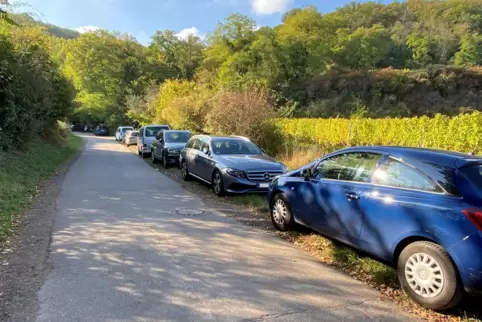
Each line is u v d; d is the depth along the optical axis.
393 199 4.02
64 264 4.49
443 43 78.50
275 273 4.38
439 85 64.38
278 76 60.56
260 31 58.22
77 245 5.20
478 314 3.48
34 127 16.64
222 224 6.53
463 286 3.32
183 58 72.00
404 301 3.76
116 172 13.44
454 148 17.39
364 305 3.64
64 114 23.72
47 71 19.20
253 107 16.52
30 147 16.52
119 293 3.74
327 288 4.02
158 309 3.43
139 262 4.60
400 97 63.75
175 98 29.45
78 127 67.88
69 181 11.05
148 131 20.34
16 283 3.93
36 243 5.27
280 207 6.16
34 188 9.52
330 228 5.00
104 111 60.12
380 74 65.00
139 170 14.25
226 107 17.16
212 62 58.81
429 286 3.56
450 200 3.50
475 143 16.36
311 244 5.49
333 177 5.11
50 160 15.69
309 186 5.45
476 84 64.31
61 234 5.70
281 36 62.47
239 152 10.16
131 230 5.98
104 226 6.18
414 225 3.72
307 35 65.62
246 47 56.84
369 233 4.31
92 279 4.06
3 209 6.98
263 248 5.28
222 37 57.78
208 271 4.38
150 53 71.06
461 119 17.36
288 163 13.88
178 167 15.27
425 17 93.69
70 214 6.96
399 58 79.69
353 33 74.88
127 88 59.62
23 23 13.09
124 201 8.23
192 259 4.75
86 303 3.52
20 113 14.62
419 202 3.73
